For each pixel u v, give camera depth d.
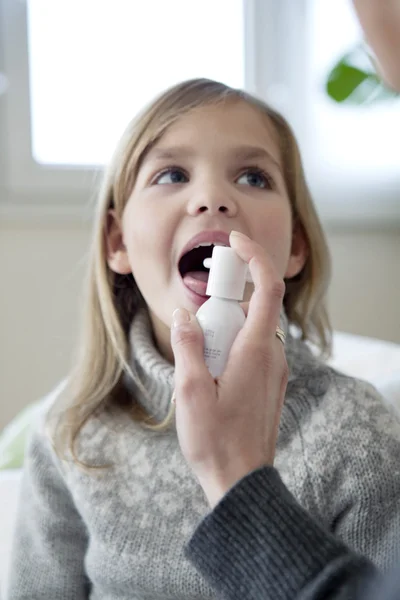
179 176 0.52
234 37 1.12
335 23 1.12
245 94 0.56
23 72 1.05
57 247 1.05
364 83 0.94
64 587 0.56
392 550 0.43
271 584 0.35
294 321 0.60
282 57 1.12
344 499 0.46
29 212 1.03
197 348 0.40
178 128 0.52
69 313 1.06
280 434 0.49
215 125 0.52
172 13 1.09
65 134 1.08
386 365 0.72
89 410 0.56
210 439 0.38
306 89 1.12
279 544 0.36
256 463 0.39
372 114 1.12
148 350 0.53
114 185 0.56
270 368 0.40
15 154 1.06
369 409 0.48
